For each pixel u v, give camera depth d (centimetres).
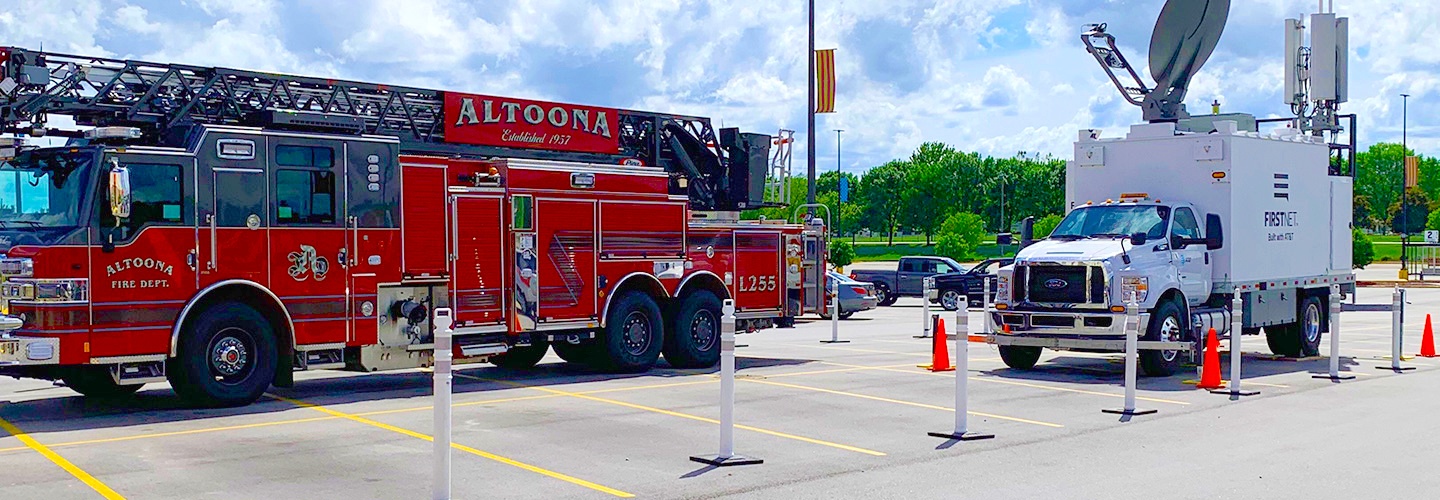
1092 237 1727
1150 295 1625
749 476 954
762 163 2030
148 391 1477
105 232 1218
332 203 1377
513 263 1549
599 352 1673
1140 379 1628
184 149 1277
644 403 1366
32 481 914
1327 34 2231
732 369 1002
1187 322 1705
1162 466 1006
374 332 1410
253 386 1325
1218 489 916
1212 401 1410
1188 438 1148
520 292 1555
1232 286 1772
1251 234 1806
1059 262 1641
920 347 2156
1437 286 4931
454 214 1490
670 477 949
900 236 16700
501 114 1694
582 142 1777
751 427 1199
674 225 1731
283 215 1337
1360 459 1041
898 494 892
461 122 1653
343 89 1544
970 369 1764
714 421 1234
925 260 3641
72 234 1202
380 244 1415
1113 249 1636
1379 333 2516
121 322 1226
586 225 1628
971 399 1415
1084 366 1814
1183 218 1744
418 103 1628
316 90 1547
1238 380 1454
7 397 1423
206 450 1051
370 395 1439
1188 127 1939
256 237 1316
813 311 1927
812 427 1201
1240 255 1781
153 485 902
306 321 1354
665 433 1159
